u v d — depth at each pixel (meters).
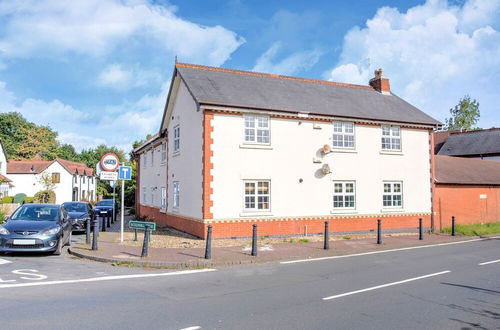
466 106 64.75
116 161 15.15
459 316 6.69
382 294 8.18
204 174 16.33
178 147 21.02
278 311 6.88
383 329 5.99
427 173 21.73
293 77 22.06
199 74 19.03
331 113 18.75
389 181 20.62
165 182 23.56
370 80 25.25
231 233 16.64
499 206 26.33
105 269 10.64
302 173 18.30
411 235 19.70
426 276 10.13
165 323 6.16
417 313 6.83
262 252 13.65
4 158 47.78
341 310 6.97
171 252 13.12
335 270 10.97
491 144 45.12
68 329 5.82
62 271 10.15
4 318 6.30
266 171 17.50
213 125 16.56
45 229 12.30
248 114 17.34
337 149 19.19
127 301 7.44
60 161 54.22
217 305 7.23
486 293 8.32
